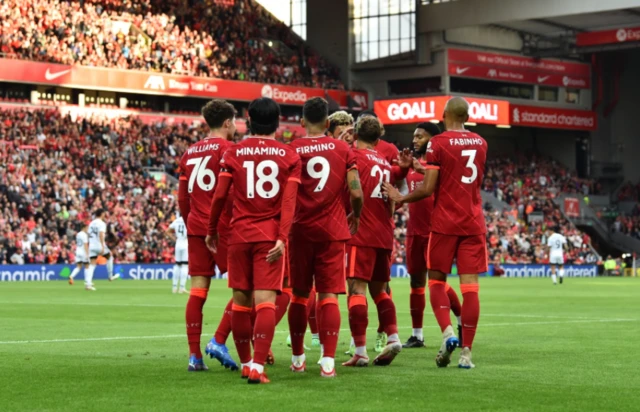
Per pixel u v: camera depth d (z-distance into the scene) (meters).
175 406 11.20
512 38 95.50
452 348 14.96
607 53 106.50
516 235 86.44
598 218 101.44
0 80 69.31
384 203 15.65
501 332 22.34
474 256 15.30
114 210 66.88
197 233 14.94
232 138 15.72
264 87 84.00
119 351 17.59
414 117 84.38
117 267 62.88
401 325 24.81
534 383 13.27
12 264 59.41
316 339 19.17
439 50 90.62
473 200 15.41
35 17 73.44
